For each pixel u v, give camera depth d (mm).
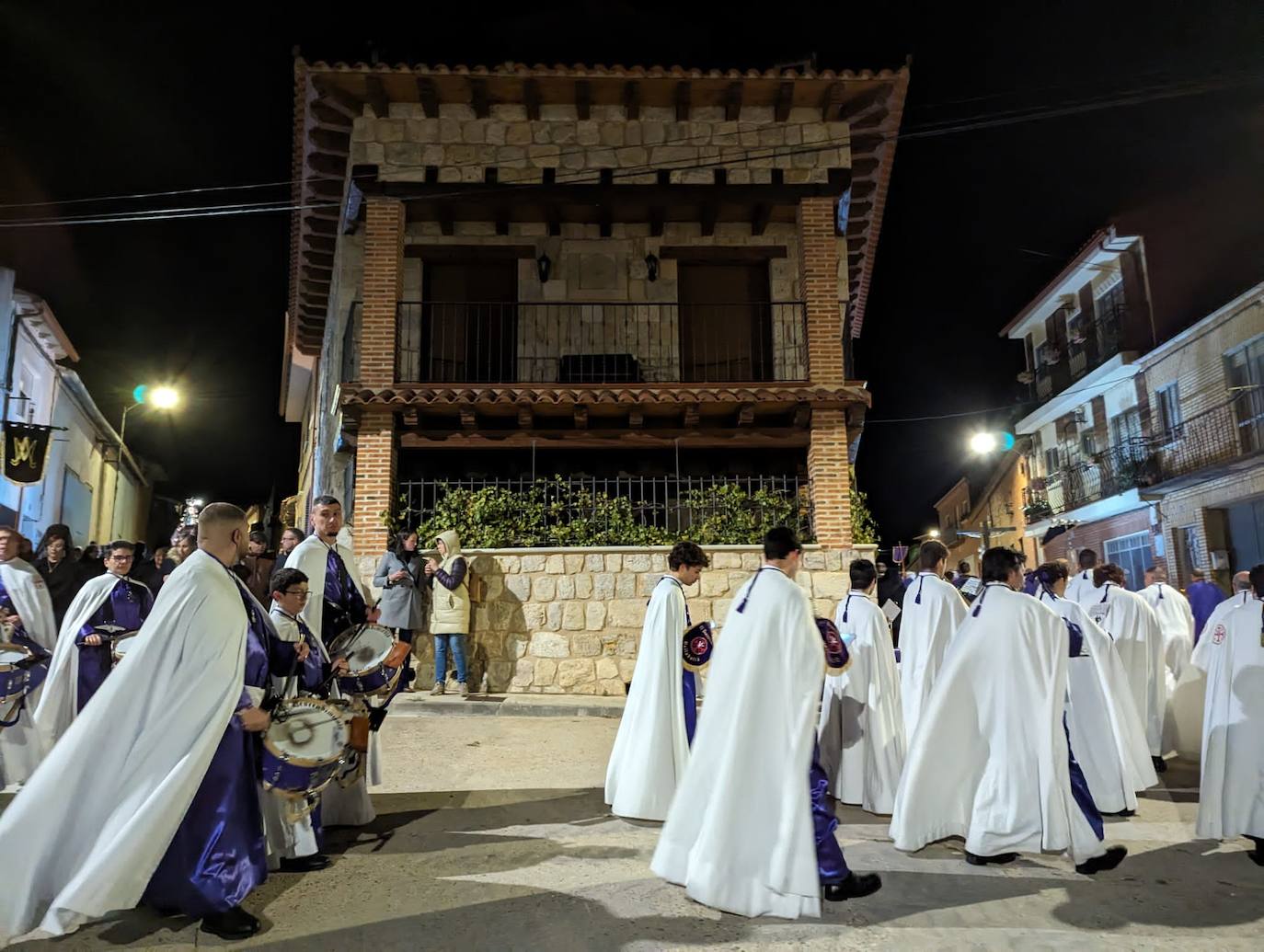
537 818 5926
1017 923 4105
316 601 5363
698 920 4090
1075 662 6312
